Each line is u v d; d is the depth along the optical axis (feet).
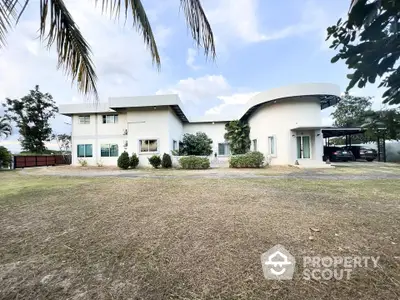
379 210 13.35
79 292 6.20
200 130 67.36
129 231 10.66
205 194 18.66
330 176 29.09
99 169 47.11
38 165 63.93
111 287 6.40
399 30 3.09
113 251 8.63
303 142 44.19
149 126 50.47
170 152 50.55
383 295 5.75
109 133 56.34
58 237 10.07
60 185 24.62
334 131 47.91
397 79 3.30
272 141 46.03
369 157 53.67
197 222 11.69
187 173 36.70
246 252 8.28
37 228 11.22
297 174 31.86
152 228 11.00
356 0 3.22
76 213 13.71
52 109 87.71
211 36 8.77
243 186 22.40
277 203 15.30
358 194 17.93
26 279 6.85
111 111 54.75
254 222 11.48
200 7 8.30
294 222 11.37
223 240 9.37
